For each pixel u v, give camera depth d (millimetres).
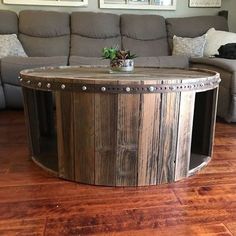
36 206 1251
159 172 1436
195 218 1173
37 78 1447
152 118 1353
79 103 1354
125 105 1319
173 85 1343
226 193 1371
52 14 3475
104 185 1431
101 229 1100
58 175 1509
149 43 3578
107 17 3537
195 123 1839
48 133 2111
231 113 2494
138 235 1068
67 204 1269
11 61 2799
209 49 3307
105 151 1387
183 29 3623
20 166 1650
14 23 3400
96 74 1603
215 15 3893
